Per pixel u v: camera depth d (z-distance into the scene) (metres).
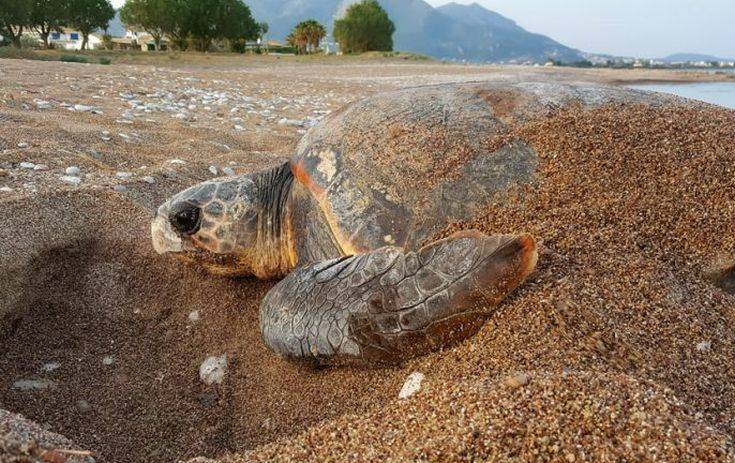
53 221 0.90
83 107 1.71
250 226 0.80
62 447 0.44
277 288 0.65
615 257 0.57
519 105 0.71
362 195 0.66
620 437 0.38
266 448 0.48
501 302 0.55
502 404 0.43
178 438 0.62
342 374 0.62
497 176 0.64
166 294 0.83
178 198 0.81
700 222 0.60
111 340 0.76
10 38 8.23
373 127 0.72
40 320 0.77
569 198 0.62
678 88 4.96
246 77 3.72
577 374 0.45
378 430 0.46
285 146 1.58
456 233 0.57
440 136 0.68
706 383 0.48
